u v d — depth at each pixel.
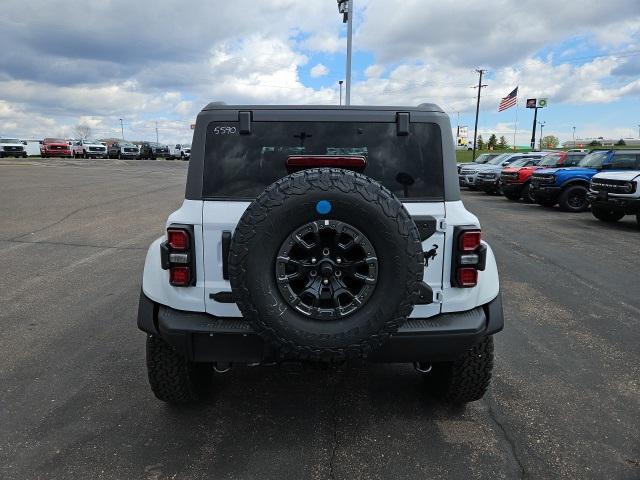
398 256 2.40
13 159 39.78
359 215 2.38
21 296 5.78
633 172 11.81
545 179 15.15
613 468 2.74
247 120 2.84
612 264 7.71
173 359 3.07
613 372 3.92
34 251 8.18
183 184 20.88
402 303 2.43
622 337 4.65
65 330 4.72
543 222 12.57
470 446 2.94
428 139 2.88
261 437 3.02
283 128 2.87
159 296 2.87
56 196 15.59
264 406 3.38
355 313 2.46
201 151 2.83
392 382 3.73
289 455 2.84
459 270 2.78
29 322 4.93
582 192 14.84
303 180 2.39
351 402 3.44
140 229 10.29
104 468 2.71
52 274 6.76
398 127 2.86
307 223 2.40
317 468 2.72
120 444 2.93
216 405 3.39
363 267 2.46
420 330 2.71
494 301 2.97
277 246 2.41
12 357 4.12
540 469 2.73
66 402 3.40
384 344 2.72
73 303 5.53
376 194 2.39
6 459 2.78
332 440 2.99
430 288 2.75
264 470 2.71
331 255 2.46
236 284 2.43
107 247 8.55
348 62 16.09
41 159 41.78
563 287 6.37
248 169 2.83
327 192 2.37
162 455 2.83
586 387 3.67
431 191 2.84
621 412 3.33
